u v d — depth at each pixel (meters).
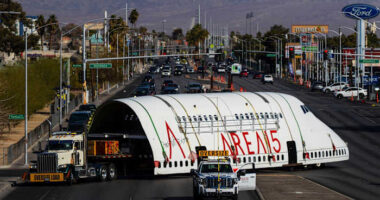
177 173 69.31
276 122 74.44
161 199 52.78
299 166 76.50
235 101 75.06
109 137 69.25
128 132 75.19
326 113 126.44
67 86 127.75
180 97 74.69
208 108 72.62
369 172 71.56
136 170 69.62
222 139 70.69
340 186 61.19
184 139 69.06
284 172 73.12
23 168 75.44
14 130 110.12
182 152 68.38
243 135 71.94
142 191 57.88
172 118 70.12
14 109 112.06
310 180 65.19
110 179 65.88
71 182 62.25
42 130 102.00
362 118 119.44
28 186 62.03
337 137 78.31
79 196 54.78
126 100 72.94
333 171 73.06
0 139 100.00
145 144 69.81
